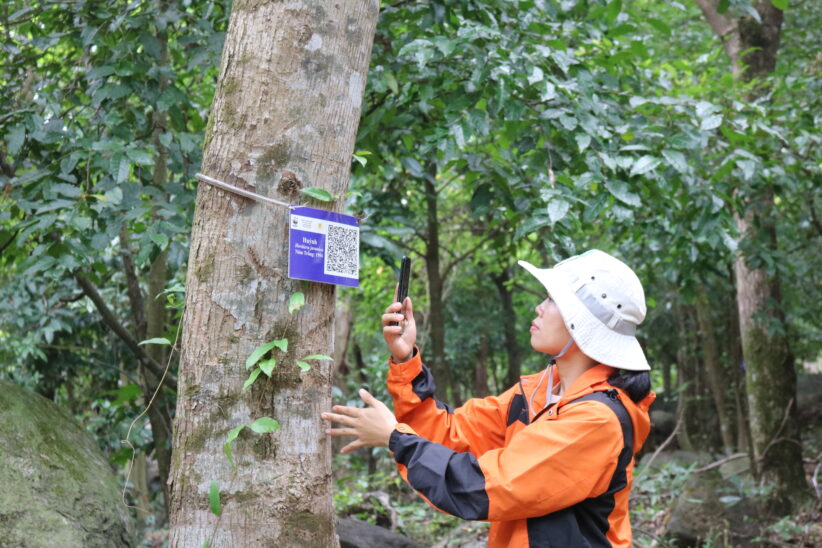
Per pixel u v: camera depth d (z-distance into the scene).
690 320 11.36
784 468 6.14
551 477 1.62
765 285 6.37
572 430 1.64
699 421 11.65
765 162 3.88
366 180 5.55
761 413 6.29
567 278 1.86
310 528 1.60
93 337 5.63
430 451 1.67
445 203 7.87
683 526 5.29
